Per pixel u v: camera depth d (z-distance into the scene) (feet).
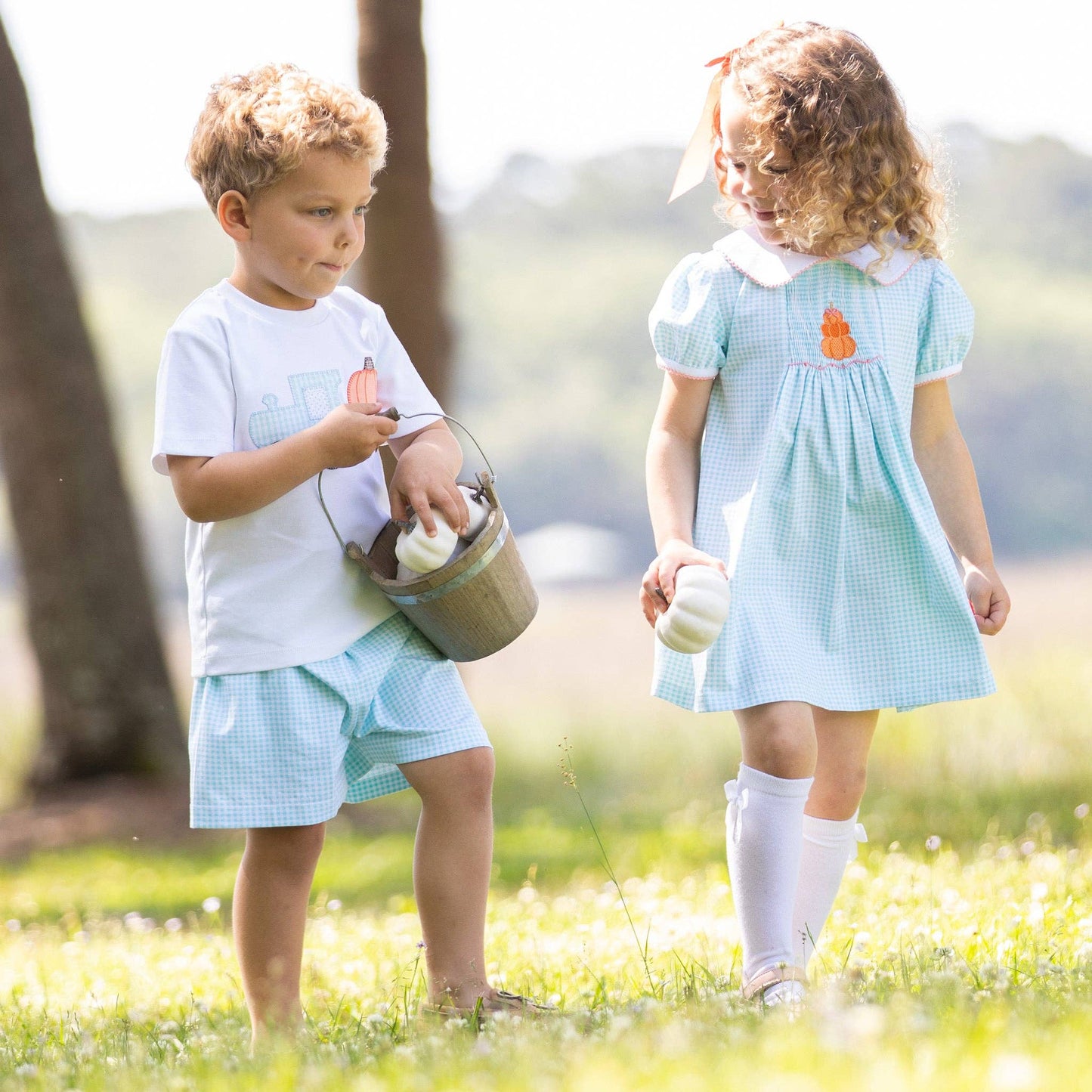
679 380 29.63
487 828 27.89
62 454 90.43
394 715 27.84
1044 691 82.64
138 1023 28.76
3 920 59.88
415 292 80.33
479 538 27.22
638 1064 18.48
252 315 28.14
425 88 80.18
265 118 27.04
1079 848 51.42
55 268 90.07
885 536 28.94
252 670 27.09
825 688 28.22
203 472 26.78
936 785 72.13
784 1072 17.07
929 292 30.12
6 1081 22.12
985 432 541.75
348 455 26.68
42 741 91.66
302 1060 22.29
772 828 27.20
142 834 84.43
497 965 32.81
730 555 28.37
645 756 98.58
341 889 63.82
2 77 87.71
